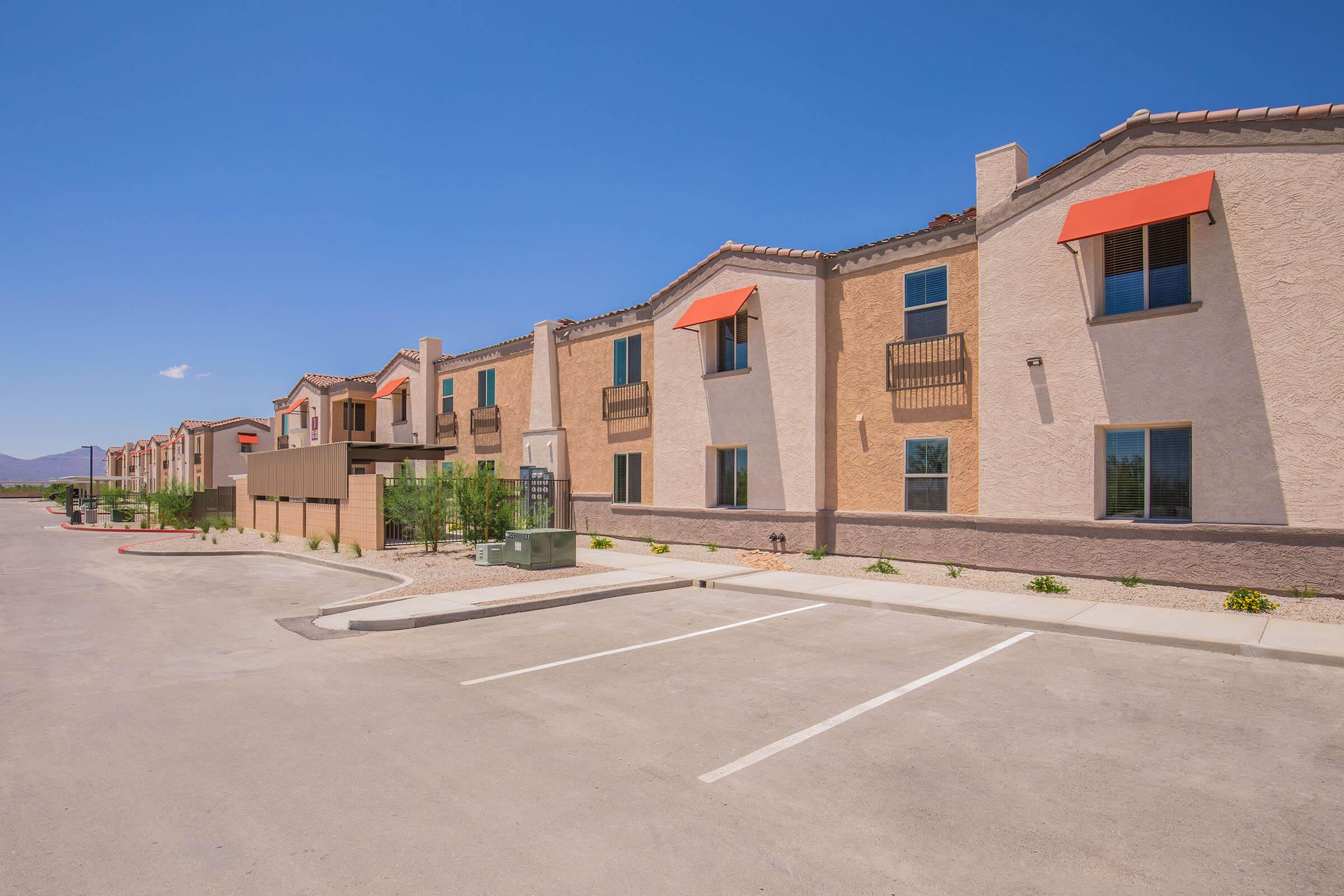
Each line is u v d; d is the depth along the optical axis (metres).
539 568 14.79
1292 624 9.20
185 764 5.24
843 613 10.88
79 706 6.60
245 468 53.66
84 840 4.13
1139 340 12.12
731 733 5.86
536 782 4.93
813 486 16.55
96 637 9.62
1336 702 6.55
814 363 16.61
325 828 4.28
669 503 20.03
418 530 18.23
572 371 23.86
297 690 7.07
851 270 16.42
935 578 13.46
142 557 20.34
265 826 4.30
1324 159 10.52
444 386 30.06
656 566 15.55
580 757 5.38
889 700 6.67
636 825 4.32
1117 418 12.33
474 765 5.23
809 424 16.69
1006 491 13.66
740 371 18.19
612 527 21.98
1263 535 10.89
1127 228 11.55
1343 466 10.30
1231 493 11.21
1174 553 11.71
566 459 23.98
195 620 10.73
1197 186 11.16
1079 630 9.34
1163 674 7.48
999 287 13.80
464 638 9.38
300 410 40.44
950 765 5.20
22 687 7.21
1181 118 11.62
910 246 15.39
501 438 26.75
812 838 4.17
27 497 100.94
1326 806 4.53
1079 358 12.77
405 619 9.99
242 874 3.78
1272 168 10.91
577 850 4.03
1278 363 10.83
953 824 4.32
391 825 4.32
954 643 8.92
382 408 33.94
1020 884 3.68
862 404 16.14
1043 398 13.18
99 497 46.44
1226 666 7.76
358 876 3.75
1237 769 5.10
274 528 25.27
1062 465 12.95
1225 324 11.28
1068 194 12.87
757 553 17.17
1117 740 5.66
